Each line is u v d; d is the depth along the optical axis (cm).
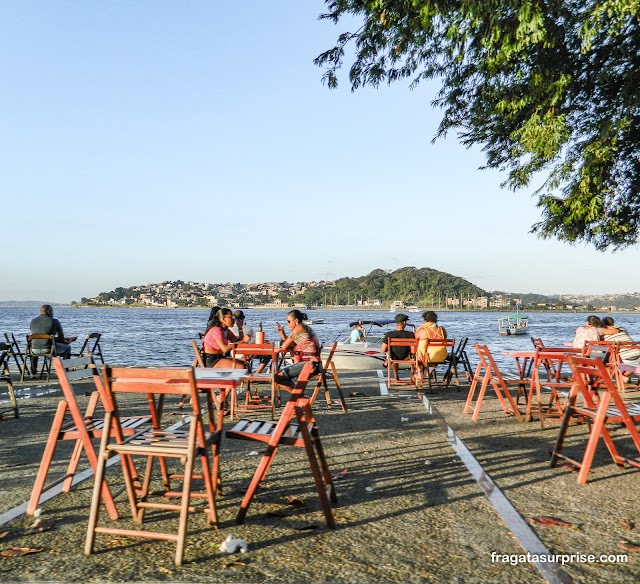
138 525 371
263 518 385
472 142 1054
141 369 336
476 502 419
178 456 329
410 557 320
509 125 984
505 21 710
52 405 891
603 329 1080
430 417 789
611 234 948
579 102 880
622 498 429
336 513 395
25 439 647
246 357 921
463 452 576
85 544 327
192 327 8919
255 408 862
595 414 487
